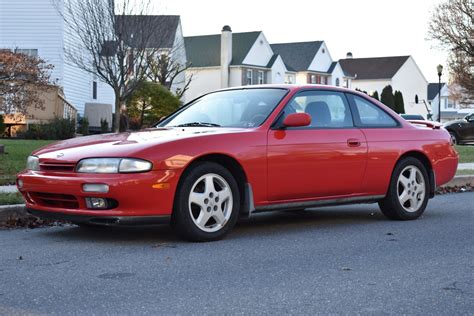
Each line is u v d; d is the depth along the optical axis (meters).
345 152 7.10
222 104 7.25
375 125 7.60
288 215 8.28
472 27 42.84
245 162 6.36
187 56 62.19
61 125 23.89
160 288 4.52
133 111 30.34
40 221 7.36
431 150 8.02
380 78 84.19
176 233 6.20
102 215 5.82
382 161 7.46
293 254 5.73
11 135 23.81
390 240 6.49
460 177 12.14
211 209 6.21
